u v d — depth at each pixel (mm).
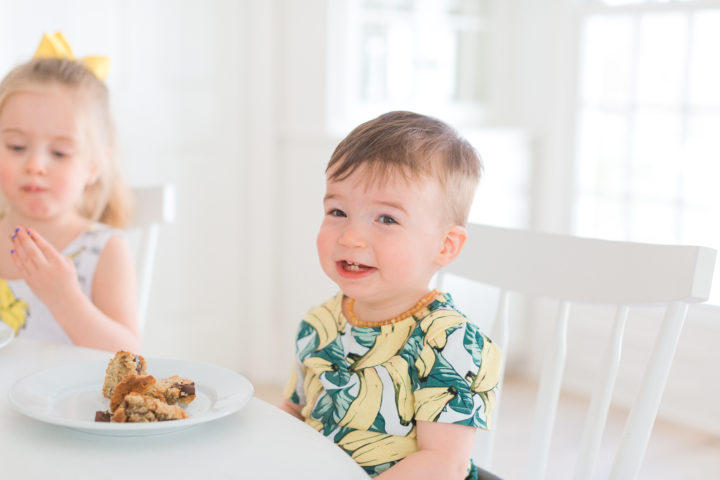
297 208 2852
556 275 1057
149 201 1512
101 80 1503
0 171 1378
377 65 2904
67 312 1217
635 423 923
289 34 2820
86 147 1413
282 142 2879
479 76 3217
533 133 3102
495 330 1116
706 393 2645
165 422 710
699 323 2648
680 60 2721
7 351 1006
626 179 2896
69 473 657
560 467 2236
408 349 935
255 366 2973
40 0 2357
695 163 2711
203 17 2723
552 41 3072
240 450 715
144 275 1484
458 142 981
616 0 2885
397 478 846
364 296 945
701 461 2365
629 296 981
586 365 2953
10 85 1377
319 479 668
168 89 2672
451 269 1171
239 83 2832
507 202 3029
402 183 924
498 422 2609
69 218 1447
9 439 720
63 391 837
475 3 3158
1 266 1433
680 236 2764
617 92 2902
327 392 970
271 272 2945
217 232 2852
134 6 2561
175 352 2795
